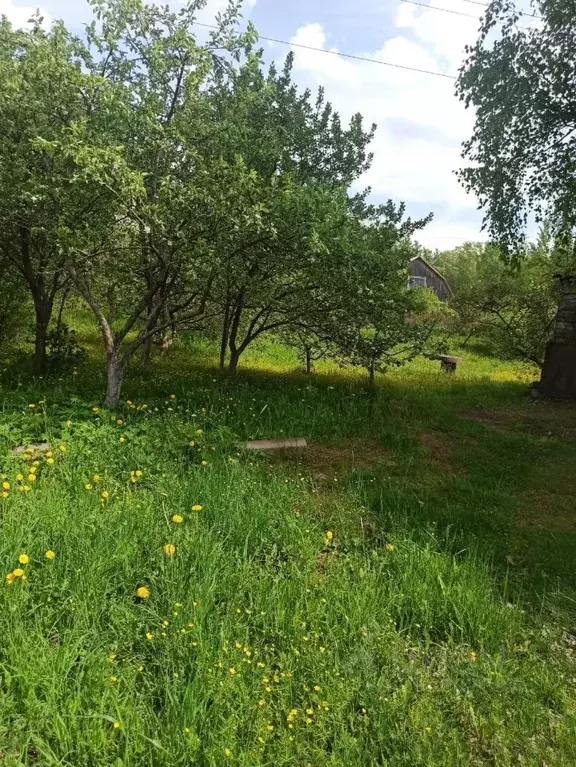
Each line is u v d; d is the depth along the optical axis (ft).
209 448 17.65
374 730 7.97
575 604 11.75
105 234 20.97
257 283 23.91
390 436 21.93
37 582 9.43
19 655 7.72
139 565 10.55
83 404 19.54
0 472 13.79
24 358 27.17
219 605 9.94
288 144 27.25
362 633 9.79
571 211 35.35
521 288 54.19
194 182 18.81
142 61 20.61
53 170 19.36
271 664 8.95
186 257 19.04
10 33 20.72
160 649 8.71
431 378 41.88
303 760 7.40
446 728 8.21
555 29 31.50
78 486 13.26
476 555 13.07
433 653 9.99
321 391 27.63
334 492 16.22
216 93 22.12
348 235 21.91
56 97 19.02
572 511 16.93
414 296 30.42
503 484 18.71
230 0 20.53
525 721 8.57
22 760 6.67
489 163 37.32
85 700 7.42
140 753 6.98
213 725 7.55
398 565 12.09
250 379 29.81
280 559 12.06
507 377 49.34
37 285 24.91
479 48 33.96
